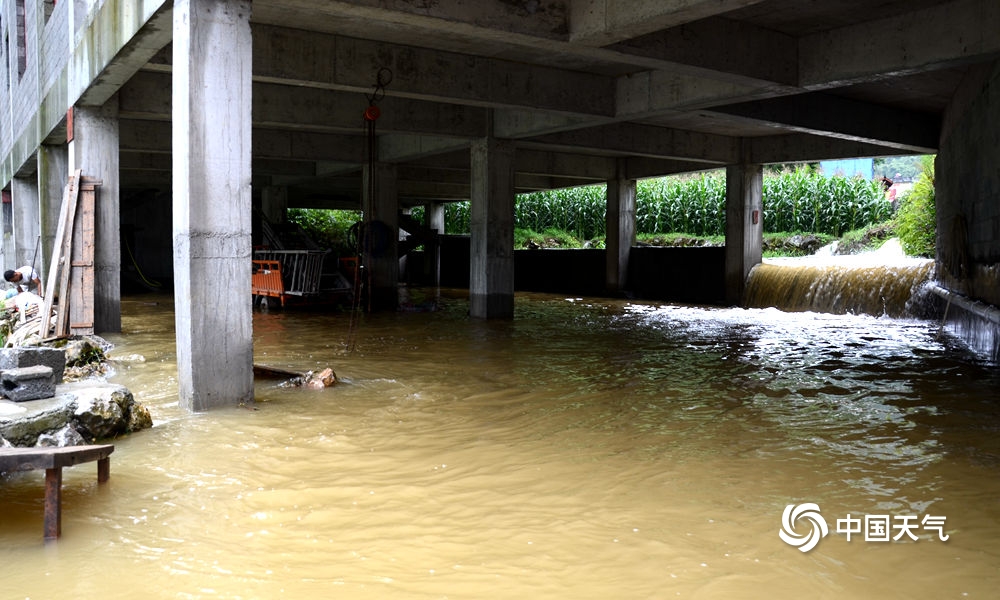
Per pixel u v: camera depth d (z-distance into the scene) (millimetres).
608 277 24547
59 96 13625
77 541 4250
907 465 5738
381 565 3957
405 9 8727
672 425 7008
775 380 9281
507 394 8414
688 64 10188
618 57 10008
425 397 8227
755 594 3629
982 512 4730
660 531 4414
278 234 21109
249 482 5297
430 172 24219
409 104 15453
